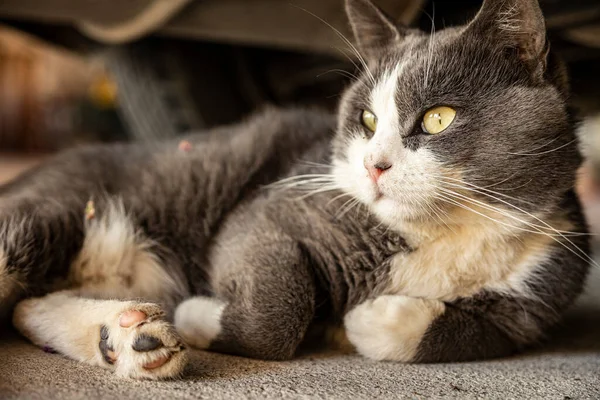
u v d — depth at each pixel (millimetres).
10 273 398
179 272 458
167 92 718
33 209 424
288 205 421
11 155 1848
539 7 385
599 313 528
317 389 335
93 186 462
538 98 393
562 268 413
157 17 589
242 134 498
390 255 408
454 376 363
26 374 337
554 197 401
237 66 758
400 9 547
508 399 331
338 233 406
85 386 326
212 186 467
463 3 595
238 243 421
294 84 773
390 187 391
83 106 1698
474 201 391
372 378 356
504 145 387
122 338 344
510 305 406
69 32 751
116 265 443
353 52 517
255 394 324
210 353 392
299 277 396
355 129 432
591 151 541
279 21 603
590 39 581
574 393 340
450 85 393
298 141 491
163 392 323
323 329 426
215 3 582
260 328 382
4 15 695
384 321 385
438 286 407
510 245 406
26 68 1921
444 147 388
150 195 466
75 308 384
